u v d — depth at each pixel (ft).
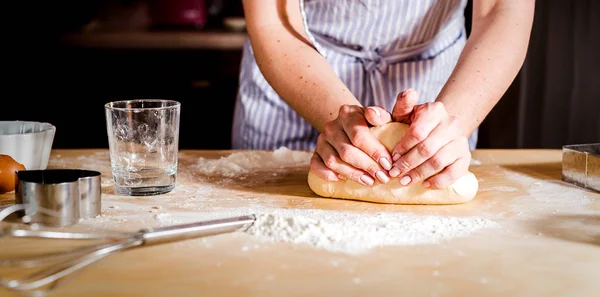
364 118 3.44
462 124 3.65
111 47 8.72
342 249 2.77
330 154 3.43
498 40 3.93
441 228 3.00
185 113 8.87
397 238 2.88
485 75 3.81
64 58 8.91
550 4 7.13
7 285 2.35
